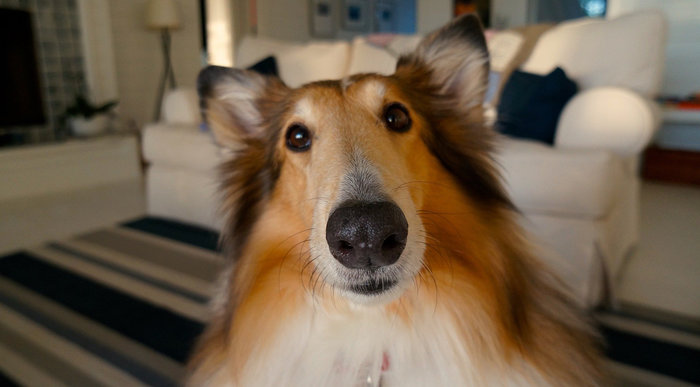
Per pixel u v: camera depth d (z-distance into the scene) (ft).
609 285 5.10
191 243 7.54
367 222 1.99
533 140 5.96
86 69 12.79
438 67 3.14
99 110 12.00
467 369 2.57
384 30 21.34
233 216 3.14
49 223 8.72
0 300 5.86
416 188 2.52
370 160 2.26
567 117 5.67
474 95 3.07
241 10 17.10
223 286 3.25
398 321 2.58
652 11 6.13
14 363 4.62
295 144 2.72
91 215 9.18
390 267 2.10
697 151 10.49
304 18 18.58
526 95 6.05
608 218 5.15
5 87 10.50
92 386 4.27
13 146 10.42
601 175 4.74
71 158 11.12
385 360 2.66
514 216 3.01
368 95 2.70
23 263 6.93
